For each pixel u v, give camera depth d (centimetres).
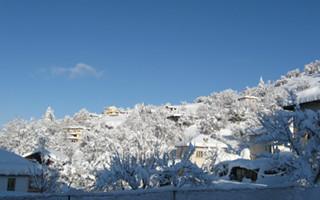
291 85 12594
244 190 1330
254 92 14025
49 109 15650
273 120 2123
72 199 1166
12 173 2988
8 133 9025
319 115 2002
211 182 2188
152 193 1232
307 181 1900
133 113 12025
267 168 2816
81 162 4541
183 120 11025
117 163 2170
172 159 2214
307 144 1995
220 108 11919
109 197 1191
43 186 2948
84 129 11775
